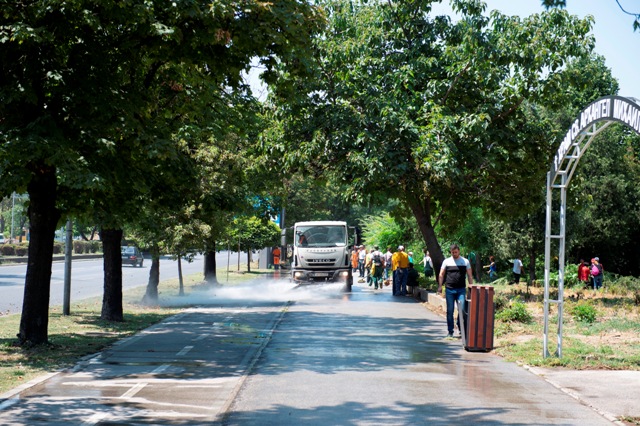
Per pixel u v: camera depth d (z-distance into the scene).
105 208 16.55
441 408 9.41
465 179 29.56
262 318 20.84
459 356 14.05
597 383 11.18
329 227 35.69
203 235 26.12
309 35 14.69
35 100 12.88
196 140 23.25
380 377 11.63
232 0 13.12
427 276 41.03
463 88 28.41
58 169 12.78
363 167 26.50
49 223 14.52
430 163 25.69
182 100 17.27
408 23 29.41
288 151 28.27
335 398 10.00
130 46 13.94
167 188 16.91
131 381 11.14
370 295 31.77
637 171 48.41
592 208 44.66
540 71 27.03
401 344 15.66
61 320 19.38
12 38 12.25
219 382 11.11
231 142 26.86
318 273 35.16
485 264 49.28
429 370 12.38
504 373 12.14
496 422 8.65
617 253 48.12
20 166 12.59
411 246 46.94
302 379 11.41
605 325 18.50
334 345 15.37
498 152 27.80
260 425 8.48
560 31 26.97
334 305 25.83
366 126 27.72
